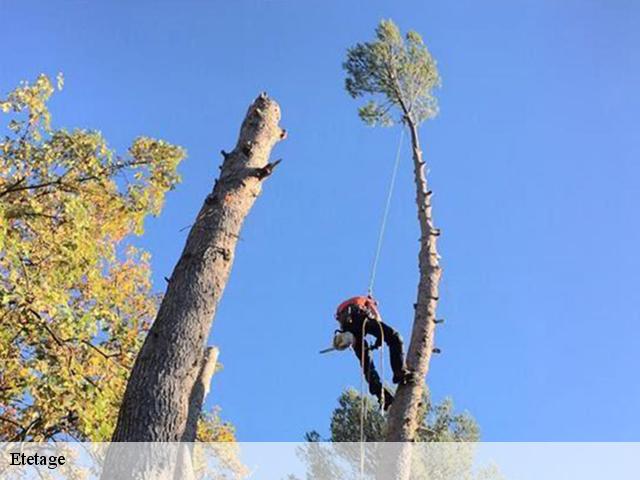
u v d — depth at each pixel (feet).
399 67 36.91
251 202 17.90
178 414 14.74
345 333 23.57
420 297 23.56
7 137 36.40
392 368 22.94
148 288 41.06
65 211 35.22
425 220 25.70
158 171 38.70
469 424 62.59
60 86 36.91
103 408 30.55
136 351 34.47
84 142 37.04
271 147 19.25
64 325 30.60
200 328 15.66
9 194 36.29
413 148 28.68
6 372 31.53
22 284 30.73
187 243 16.96
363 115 36.60
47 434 33.88
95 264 35.09
